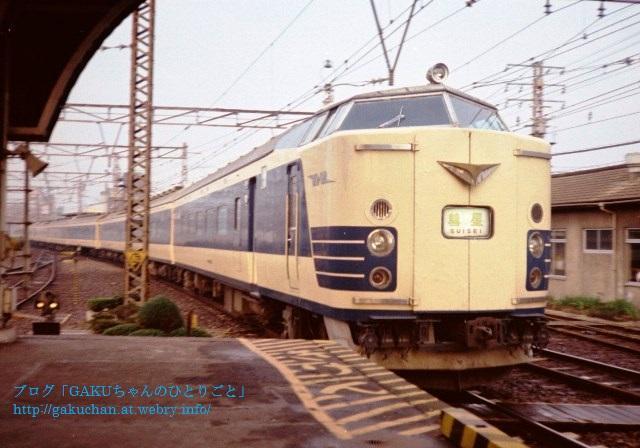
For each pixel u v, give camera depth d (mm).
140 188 15438
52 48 7027
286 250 8695
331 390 4660
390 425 3881
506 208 6668
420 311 6383
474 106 7551
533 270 6875
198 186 18281
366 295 6391
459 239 6496
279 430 3764
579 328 13758
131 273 15234
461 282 6469
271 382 4879
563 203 19375
